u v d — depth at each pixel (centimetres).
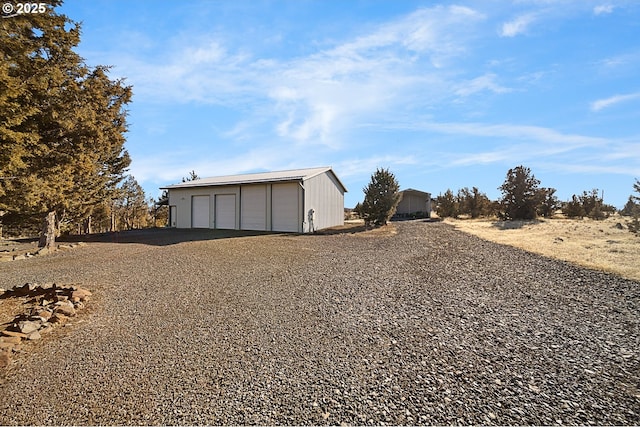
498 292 589
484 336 399
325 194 1977
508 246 1134
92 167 1236
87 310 508
